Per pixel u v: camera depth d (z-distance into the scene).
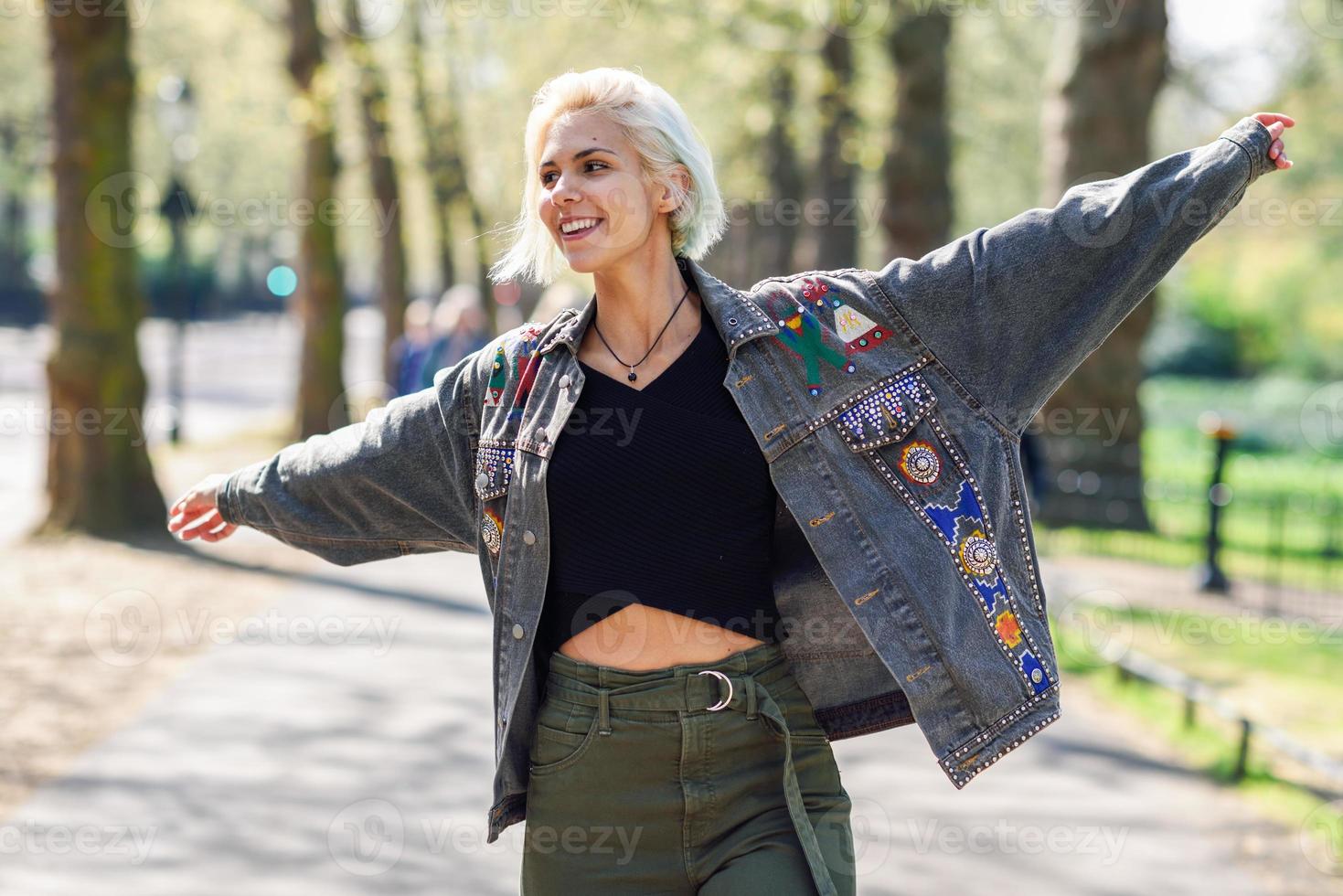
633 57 21.78
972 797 5.29
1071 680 7.47
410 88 21.17
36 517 11.16
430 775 5.39
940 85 13.56
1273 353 34.81
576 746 2.42
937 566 2.41
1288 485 18.67
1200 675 7.50
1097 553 11.61
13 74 27.52
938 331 2.47
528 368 2.51
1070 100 13.01
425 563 10.84
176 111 16.14
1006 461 2.48
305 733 5.93
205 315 52.22
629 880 2.43
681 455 2.39
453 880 4.32
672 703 2.38
